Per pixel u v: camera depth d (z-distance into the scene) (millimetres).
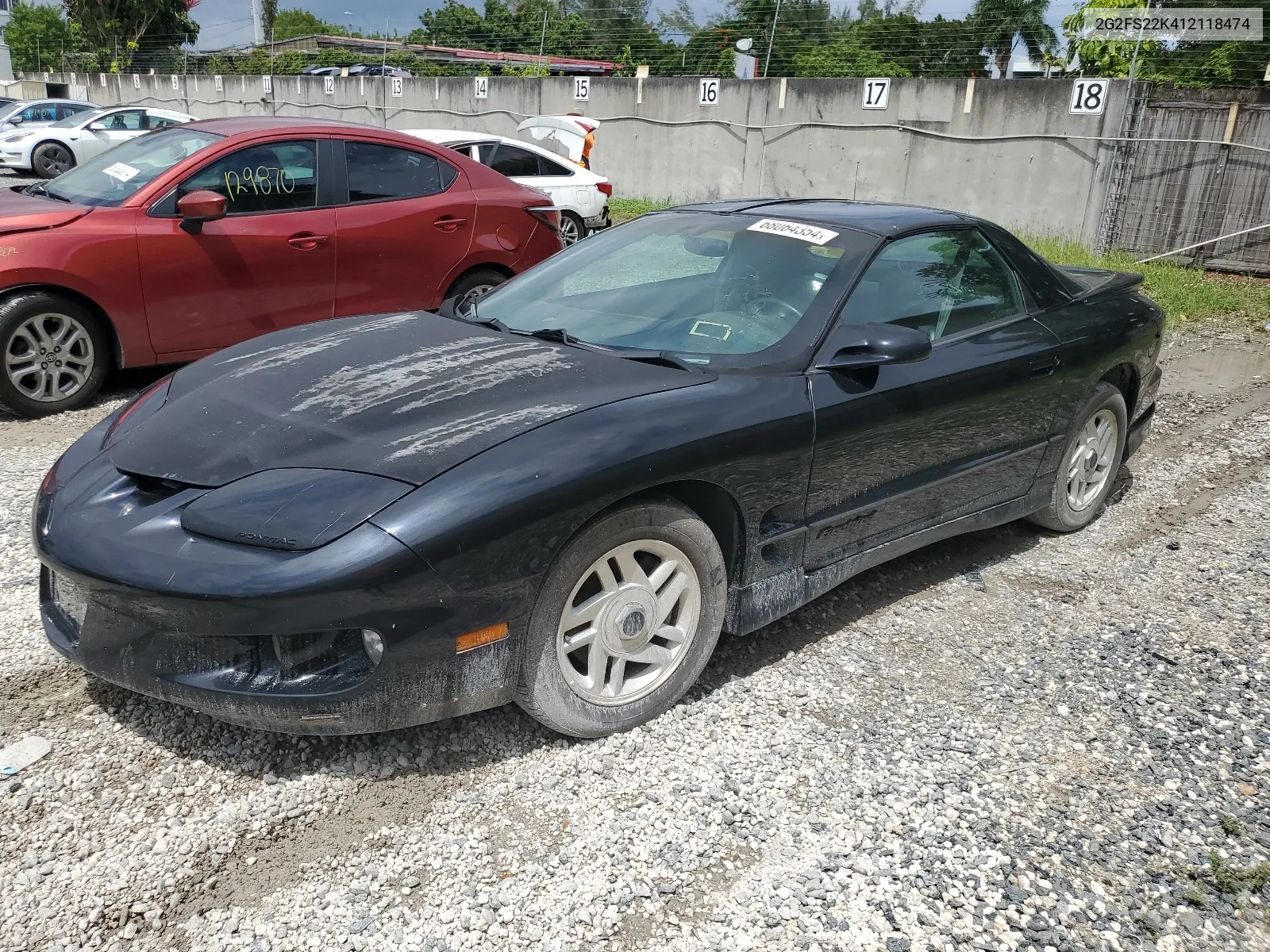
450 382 2885
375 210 6203
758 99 16062
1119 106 12500
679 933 2197
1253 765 2877
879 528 3477
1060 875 2418
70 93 31844
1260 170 11766
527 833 2482
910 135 14453
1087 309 4293
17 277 5102
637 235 3967
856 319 3311
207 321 5727
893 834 2537
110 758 2678
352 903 2240
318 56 32562
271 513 2373
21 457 4852
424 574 2324
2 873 2275
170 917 2180
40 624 3350
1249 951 2223
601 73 24969
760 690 3156
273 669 2381
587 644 2746
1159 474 5430
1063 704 3148
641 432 2693
